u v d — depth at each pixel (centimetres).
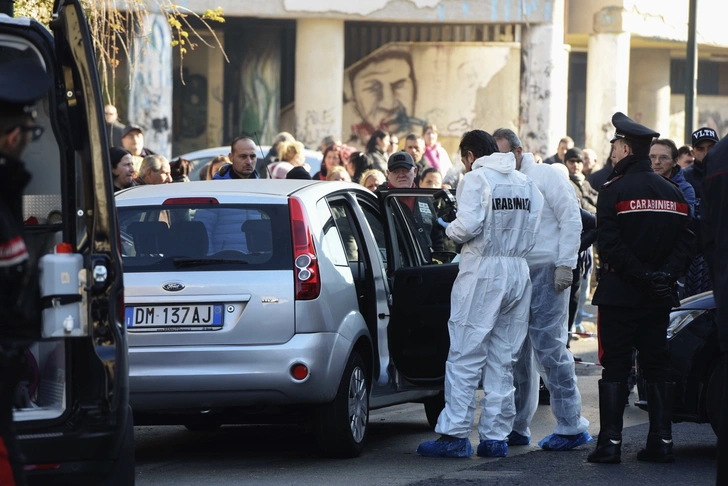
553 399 2080
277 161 3884
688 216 1952
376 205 2262
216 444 2155
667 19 7838
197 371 1794
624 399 1947
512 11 6688
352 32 7925
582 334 3719
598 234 1941
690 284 2825
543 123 6900
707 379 1984
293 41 7962
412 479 1789
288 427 2373
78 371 1305
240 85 7725
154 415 1902
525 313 1997
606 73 7631
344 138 7969
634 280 1898
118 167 2569
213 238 1862
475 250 1961
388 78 7919
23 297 1129
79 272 1289
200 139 7712
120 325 1311
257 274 1828
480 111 7850
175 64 7644
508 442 2134
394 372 2091
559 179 2070
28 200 1452
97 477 1295
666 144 2836
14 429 1139
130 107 5938
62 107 1346
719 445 1238
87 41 1300
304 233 1867
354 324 1936
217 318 1809
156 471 1880
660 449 1934
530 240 1992
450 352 1984
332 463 1930
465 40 7825
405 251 2244
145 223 1881
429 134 4859
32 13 2572
